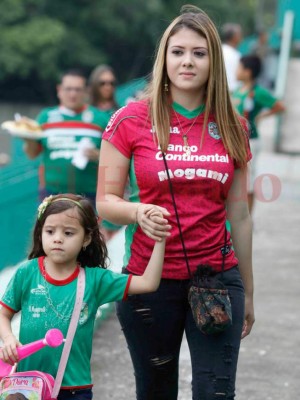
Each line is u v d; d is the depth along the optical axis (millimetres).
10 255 15195
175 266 6547
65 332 6355
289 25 33938
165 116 6527
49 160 13719
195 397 6574
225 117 6582
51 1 87812
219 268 6598
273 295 13117
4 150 22203
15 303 6500
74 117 13688
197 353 6559
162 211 6160
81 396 6422
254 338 11156
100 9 88438
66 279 6438
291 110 30938
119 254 13945
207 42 6535
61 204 6410
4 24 85188
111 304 12305
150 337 6738
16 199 15375
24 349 6066
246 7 98938
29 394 6066
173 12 91125
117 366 10156
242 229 6875
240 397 9203
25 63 84938
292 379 9797
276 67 40750
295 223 18297
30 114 90188
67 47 88188
